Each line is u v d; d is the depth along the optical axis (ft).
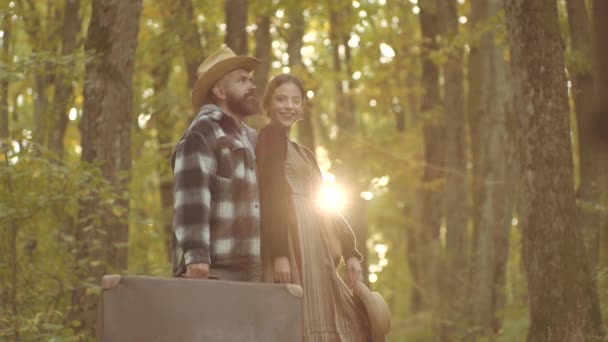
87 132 20.72
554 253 16.78
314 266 10.74
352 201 44.37
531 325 17.06
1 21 24.70
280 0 35.40
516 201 37.91
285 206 10.50
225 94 10.92
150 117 34.32
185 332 8.88
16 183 18.86
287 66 42.37
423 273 53.62
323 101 61.52
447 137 43.27
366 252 43.29
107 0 20.76
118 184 20.77
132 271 29.71
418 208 63.05
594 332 16.98
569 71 23.52
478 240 38.40
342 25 41.04
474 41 35.73
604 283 22.18
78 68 21.02
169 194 38.63
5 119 21.99
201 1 34.27
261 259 10.59
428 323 51.90
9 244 19.24
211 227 10.16
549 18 16.94
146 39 39.14
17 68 19.88
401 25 49.11
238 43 28.53
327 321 10.61
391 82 48.91
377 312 10.55
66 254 19.86
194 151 10.01
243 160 10.39
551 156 16.83
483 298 37.96
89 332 19.61
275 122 11.04
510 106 36.96
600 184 22.38
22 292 19.89
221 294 9.07
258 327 9.14
